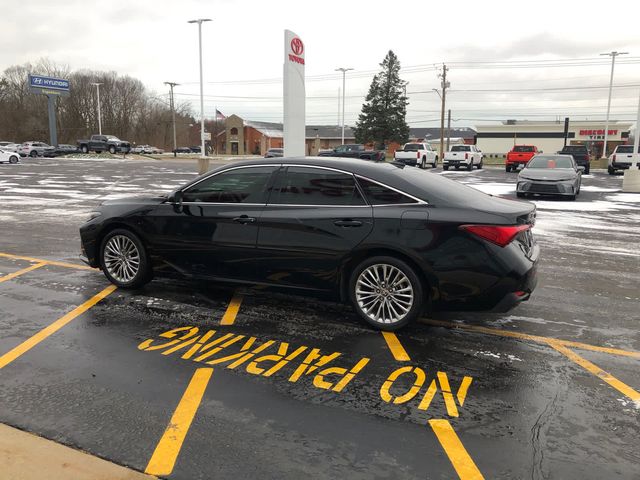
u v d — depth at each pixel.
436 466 2.82
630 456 2.94
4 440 3.00
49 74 105.12
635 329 5.04
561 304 5.83
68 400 3.48
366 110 72.56
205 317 5.20
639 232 10.87
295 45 14.43
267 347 4.45
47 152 55.53
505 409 3.46
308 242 4.94
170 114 118.38
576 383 3.86
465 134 123.88
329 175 5.01
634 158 20.31
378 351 4.41
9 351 4.29
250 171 5.34
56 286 6.25
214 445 2.99
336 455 2.91
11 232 10.15
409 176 4.94
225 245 5.33
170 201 5.68
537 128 90.12
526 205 5.04
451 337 4.76
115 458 2.85
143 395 3.57
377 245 4.70
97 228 6.12
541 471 2.79
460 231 4.47
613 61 51.06
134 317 5.16
